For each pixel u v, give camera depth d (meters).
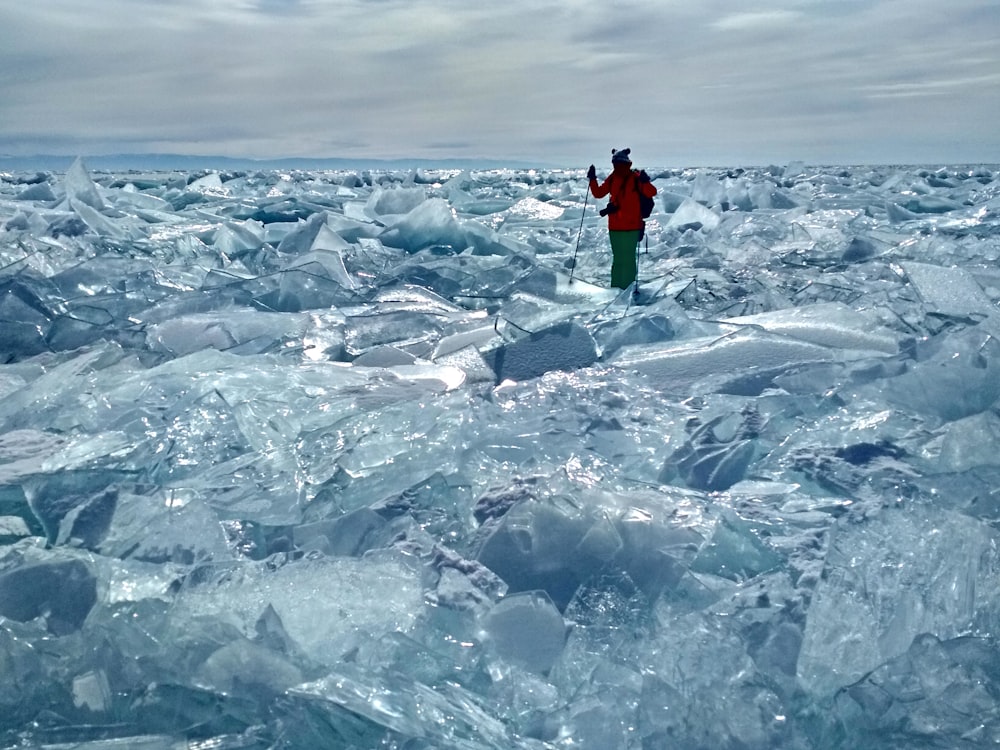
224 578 2.40
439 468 3.26
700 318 5.88
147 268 7.88
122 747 1.84
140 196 18.80
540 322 5.85
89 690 2.02
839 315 5.34
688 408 3.96
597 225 14.17
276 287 7.09
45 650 2.11
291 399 4.14
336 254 8.20
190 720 1.94
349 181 34.69
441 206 12.26
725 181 18.88
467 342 5.37
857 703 1.96
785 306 6.29
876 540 2.50
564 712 1.99
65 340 5.54
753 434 3.56
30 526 2.86
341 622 2.27
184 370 4.67
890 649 2.16
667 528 2.70
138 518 2.77
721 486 3.22
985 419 3.22
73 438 3.64
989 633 2.20
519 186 33.38
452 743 1.86
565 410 3.91
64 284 7.27
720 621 2.23
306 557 2.57
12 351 5.42
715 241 10.96
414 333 5.93
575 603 2.41
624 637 2.26
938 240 8.77
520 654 2.23
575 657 2.20
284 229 14.53
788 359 4.56
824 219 12.73
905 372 4.09
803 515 2.84
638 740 1.90
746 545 2.57
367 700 1.93
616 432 3.64
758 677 2.04
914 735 1.86
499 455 3.41
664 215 16.17
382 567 2.47
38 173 35.69
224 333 5.62
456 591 2.43
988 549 2.36
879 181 29.56
